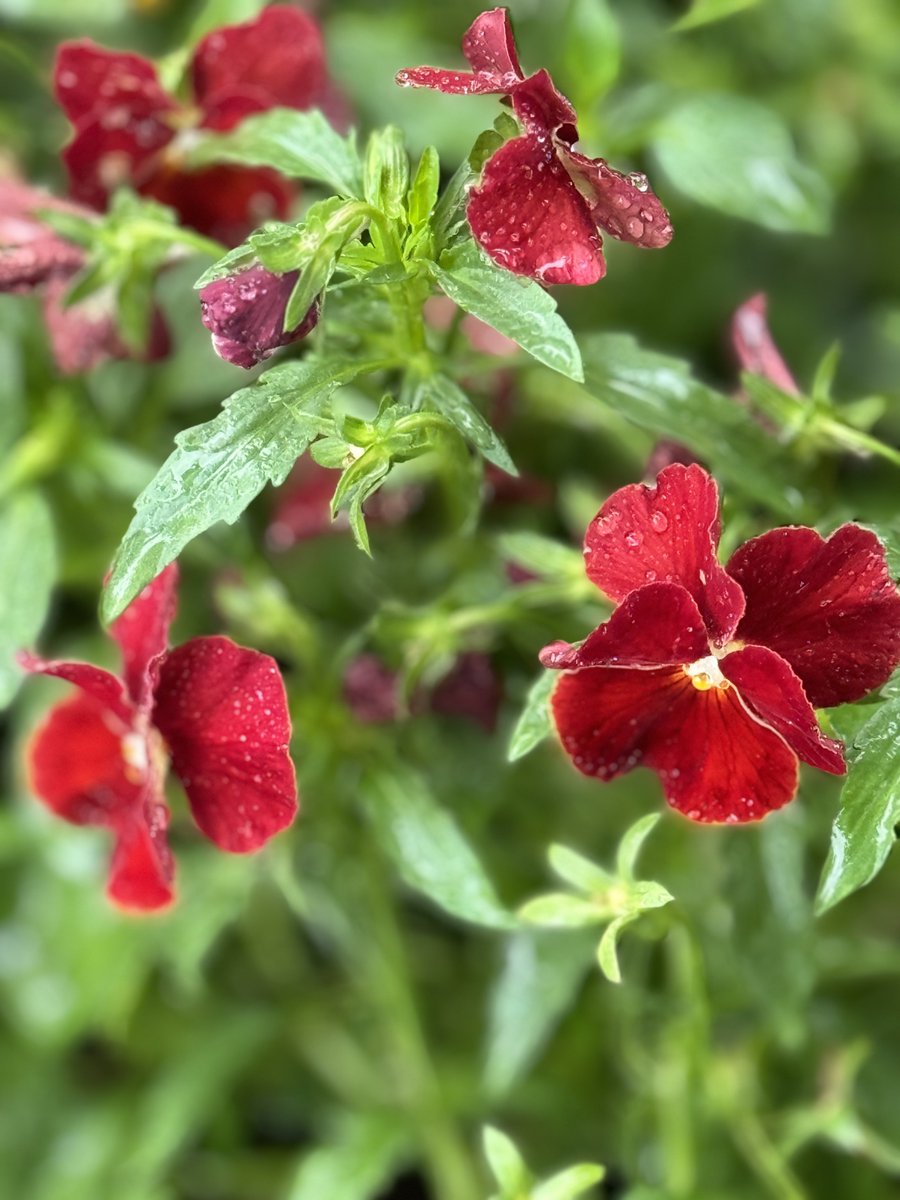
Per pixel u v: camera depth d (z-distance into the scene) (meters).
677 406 0.28
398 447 0.25
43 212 0.30
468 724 0.34
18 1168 0.40
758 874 0.31
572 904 0.27
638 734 0.25
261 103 0.32
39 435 0.34
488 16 0.25
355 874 0.34
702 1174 0.35
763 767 0.25
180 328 0.35
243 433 0.25
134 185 0.32
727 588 0.24
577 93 0.34
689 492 0.24
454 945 0.39
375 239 0.26
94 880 0.40
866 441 0.28
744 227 0.42
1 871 0.41
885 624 0.24
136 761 0.29
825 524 0.27
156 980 0.40
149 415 0.36
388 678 0.32
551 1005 0.33
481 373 0.30
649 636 0.24
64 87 0.31
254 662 0.26
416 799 0.30
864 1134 0.32
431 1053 0.37
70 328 0.32
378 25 0.40
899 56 0.42
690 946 0.29
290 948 0.40
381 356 0.27
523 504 0.35
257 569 0.33
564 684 0.25
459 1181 0.35
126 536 0.25
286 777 0.26
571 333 0.25
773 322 0.42
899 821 0.25
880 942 0.36
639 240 0.25
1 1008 0.40
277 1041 0.40
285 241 0.25
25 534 0.33
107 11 0.40
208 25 0.34
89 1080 0.41
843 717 0.25
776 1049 0.35
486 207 0.25
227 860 0.35
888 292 0.43
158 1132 0.36
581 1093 0.36
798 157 0.39
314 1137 0.40
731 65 0.42
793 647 0.25
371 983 0.36
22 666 0.28
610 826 0.36
